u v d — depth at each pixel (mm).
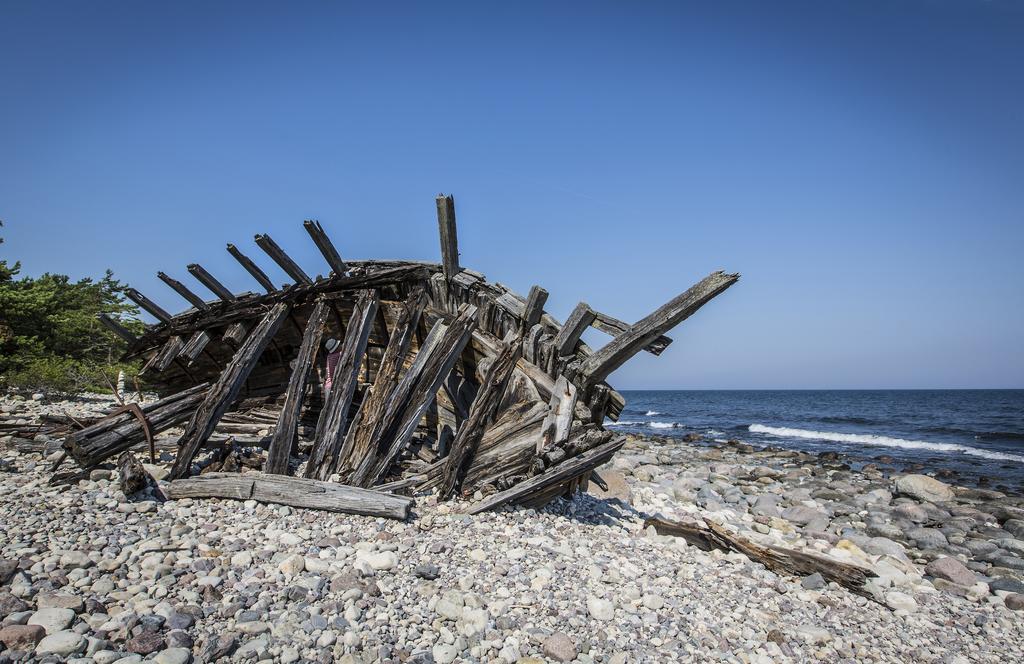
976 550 9875
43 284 28062
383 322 9734
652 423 44406
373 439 7539
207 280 8961
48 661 3424
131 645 3674
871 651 5246
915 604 6625
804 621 5656
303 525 6102
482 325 8586
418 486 7547
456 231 8781
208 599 4371
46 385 21281
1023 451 25266
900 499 14289
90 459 7387
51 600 4008
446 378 8906
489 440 7629
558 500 7973
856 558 8695
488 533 6371
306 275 9062
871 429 36938
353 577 4914
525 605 4910
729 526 9844
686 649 4641
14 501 6152
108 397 22312
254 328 9031
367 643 4078
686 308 6574
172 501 6617
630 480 13578
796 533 10055
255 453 8188
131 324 29422
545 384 7582
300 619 4234
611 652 4461
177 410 8242
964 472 19578
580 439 7262
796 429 37719
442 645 4156
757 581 6508
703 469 17562
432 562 5500
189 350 9094
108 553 4945
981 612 6801
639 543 7141
